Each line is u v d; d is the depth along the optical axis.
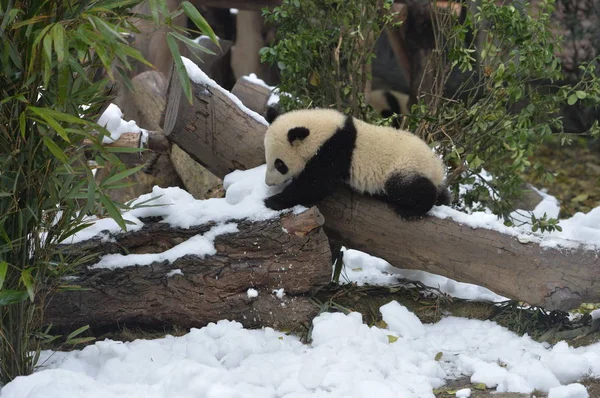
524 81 6.94
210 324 5.69
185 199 6.11
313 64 7.55
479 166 7.35
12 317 4.74
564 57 13.19
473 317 6.09
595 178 12.43
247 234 5.70
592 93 7.20
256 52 12.49
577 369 4.98
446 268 5.87
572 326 5.81
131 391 4.59
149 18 4.69
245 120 6.36
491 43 7.02
